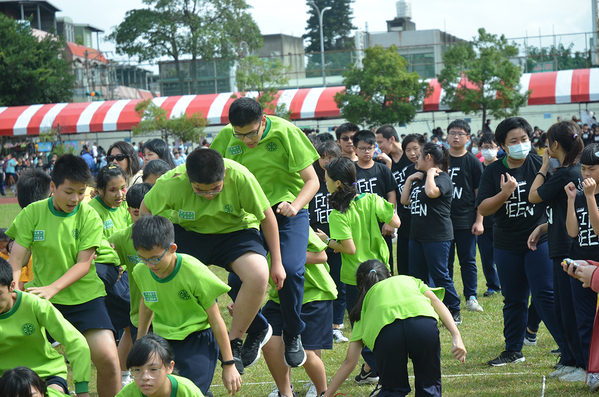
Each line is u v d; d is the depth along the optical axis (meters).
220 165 3.36
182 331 3.49
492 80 23.73
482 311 6.59
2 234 5.64
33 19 49.94
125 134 32.22
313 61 35.00
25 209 4.04
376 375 4.73
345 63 34.62
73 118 30.12
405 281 3.86
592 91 26.00
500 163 5.11
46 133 27.66
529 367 4.79
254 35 44.34
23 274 5.78
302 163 3.99
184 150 25.19
